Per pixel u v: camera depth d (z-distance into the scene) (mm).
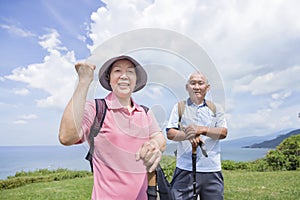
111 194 1387
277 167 11867
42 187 8836
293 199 7031
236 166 12062
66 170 11031
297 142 12445
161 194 1481
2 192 8500
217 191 3289
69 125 1270
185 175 3229
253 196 7410
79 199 7453
